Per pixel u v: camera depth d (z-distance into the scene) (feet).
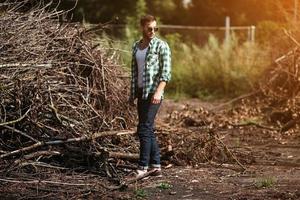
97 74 31.27
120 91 32.19
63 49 30.68
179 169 29.19
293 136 39.68
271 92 49.21
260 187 25.80
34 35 29.89
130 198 24.06
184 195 24.54
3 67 27.86
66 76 30.35
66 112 29.07
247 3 108.88
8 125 27.89
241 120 45.21
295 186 25.93
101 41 33.83
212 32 81.35
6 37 28.89
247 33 77.05
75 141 27.68
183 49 70.79
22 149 26.63
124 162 28.76
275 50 52.85
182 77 66.44
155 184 26.32
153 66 26.94
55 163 28.02
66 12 32.24
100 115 29.89
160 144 31.35
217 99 61.31
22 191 24.53
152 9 98.22
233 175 28.12
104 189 25.20
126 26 71.67
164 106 55.31
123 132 29.40
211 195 24.53
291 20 52.80
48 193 24.41
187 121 42.83
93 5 86.43
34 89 28.04
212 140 31.12
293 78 47.29
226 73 63.72
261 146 36.06
